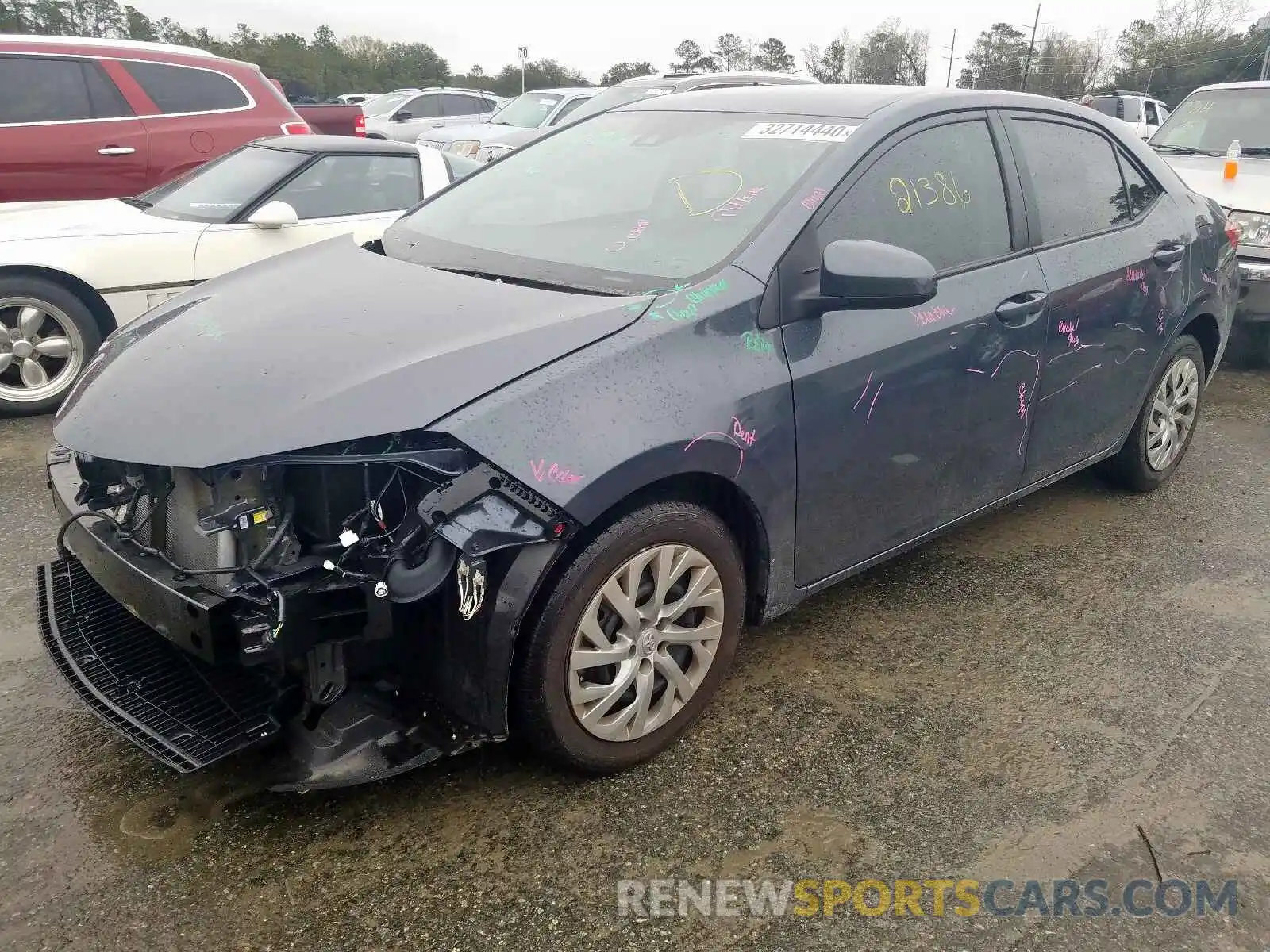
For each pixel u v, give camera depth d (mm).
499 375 2246
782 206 2771
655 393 2367
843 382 2762
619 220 3021
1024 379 3396
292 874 2215
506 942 2068
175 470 2285
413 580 2123
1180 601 3646
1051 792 2588
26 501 4164
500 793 2500
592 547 2322
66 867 2209
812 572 2928
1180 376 4414
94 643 2500
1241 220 6703
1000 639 3338
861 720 2863
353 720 2361
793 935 2115
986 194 3330
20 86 6648
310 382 2248
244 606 2100
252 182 5836
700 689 2699
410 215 3619
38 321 5227
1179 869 2336
